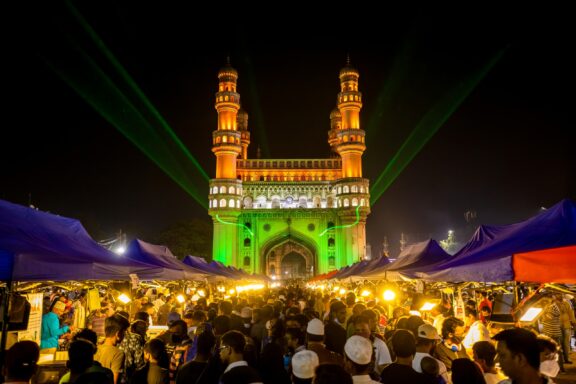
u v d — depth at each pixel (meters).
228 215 72.38
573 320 13.59
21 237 7.94
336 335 7.58
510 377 3.88
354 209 72.00
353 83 77.62
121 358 7.32
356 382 5.38
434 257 15.68
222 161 75.06
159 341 7.38
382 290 19.16
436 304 12.32
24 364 4.79
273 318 10.54
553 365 6.57
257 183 76.31
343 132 75.25
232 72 77.88
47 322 10.88
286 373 6.63
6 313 7.21
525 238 8.66
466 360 5.36
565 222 8.35
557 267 6.99
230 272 30.61
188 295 24.20
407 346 5.89
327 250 73.62
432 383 5.71
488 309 13.03
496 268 7.70
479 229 11.59
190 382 6.52
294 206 75.81
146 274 11.45
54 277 7.54
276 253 83.81
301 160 78.94
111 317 7.49
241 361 6.06
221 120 76.44
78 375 5.44
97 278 8.52
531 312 8.41
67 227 10.44
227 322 8.77
